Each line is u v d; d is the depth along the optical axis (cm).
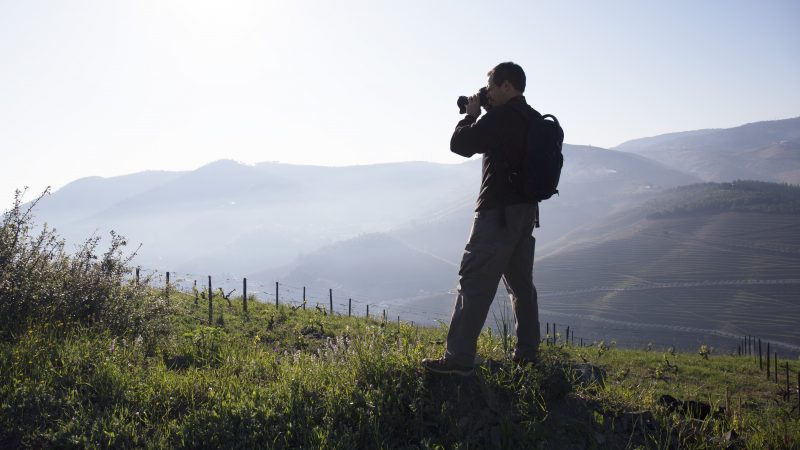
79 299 705
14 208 716
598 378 502
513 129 435
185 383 495
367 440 409
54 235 743
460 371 446
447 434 416
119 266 781
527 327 494
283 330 967
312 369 510
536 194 435
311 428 417
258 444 408
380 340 535
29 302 666
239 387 484
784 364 1872
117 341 627
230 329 919
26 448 415
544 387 456
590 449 415
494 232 443
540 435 418
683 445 421
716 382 1434
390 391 445
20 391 462
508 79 450
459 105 489
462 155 457
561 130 459
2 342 570
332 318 1173
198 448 412
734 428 453
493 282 446
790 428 473
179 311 947
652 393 498
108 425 427
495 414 435
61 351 543
